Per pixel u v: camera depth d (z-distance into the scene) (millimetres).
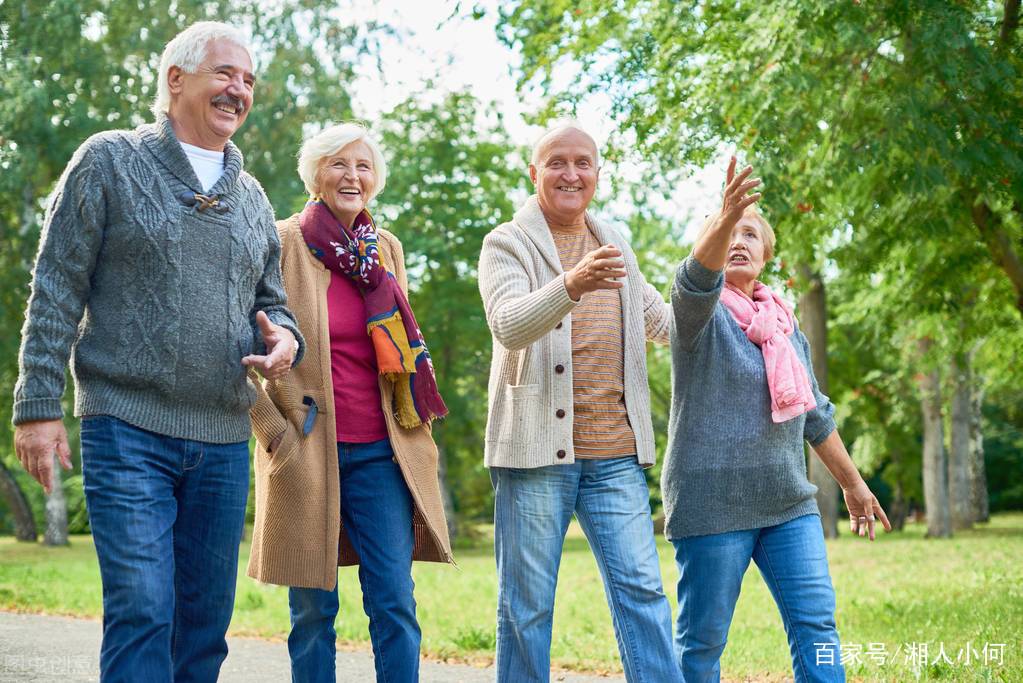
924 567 12914
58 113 18812
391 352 3904
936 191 8875
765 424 3857
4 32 18344
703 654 3932
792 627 3859
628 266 4070
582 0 10695
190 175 3291
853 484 4184
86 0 18719
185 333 3215
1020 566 11914
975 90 8422
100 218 3154
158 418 3195
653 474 31703
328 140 4102
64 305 3113
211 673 3455
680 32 10250
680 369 3891
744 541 3877
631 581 3809
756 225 4137
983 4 9156
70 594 10844
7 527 44250
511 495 3861
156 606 3078
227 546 3393
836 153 8977
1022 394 39656
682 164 10523
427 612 9453
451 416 29781
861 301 13750
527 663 3805
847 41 8297
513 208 28953
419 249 27109
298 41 20203
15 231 19953
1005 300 12523
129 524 3094
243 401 3375
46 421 3061
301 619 4051
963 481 28672
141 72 19438
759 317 3953
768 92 8805
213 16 19562
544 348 3848
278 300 3576
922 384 24484
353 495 3930
